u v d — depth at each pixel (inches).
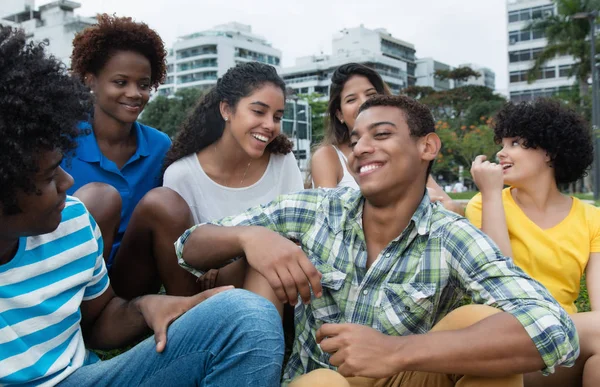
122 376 67.6
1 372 61.8
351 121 151.0
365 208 86.0
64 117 63.7
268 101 120.0
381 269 82.0
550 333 66.1
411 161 81.5
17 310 64.7
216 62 3363.7
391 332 80.7
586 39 1254.9
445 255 80.1
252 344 62.9
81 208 74.4
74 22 2212.1
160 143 138.2
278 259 78.0
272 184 130.3
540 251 102.3
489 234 101.0
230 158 124.3
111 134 130.1
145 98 132.7
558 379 87.8
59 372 68.0
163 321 71.3
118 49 127.9
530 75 1342.3
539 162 104.1
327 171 147.6
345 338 69.2
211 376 64.7
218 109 124.1
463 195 1131.9
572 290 103.1
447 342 66.6
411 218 82.3
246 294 66.1
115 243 123.0
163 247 101.5
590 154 107.5
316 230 89.0
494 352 65.9
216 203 125.0
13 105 59.1
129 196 129.1
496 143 113.3
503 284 72.7
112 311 80.4
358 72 151.4
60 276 69.6
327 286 84.2
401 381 77.8
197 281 106.1
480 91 2003.0
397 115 81.7
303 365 86.3
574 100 1288.1
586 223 102.8
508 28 2568.9
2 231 63.3
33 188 61.3
